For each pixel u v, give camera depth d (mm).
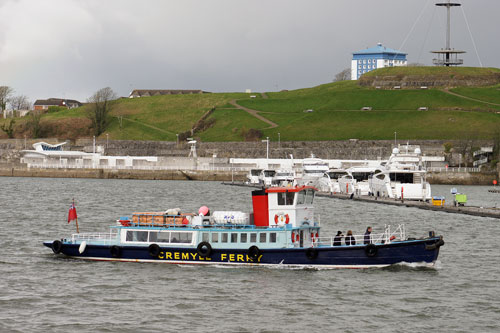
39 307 70938
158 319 67062
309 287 79500
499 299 75625
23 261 94125
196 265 89625
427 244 88125
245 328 64438
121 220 94000
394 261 88375
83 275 85250
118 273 86062
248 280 82438
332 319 67562
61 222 145500
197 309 70625
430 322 66812
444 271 89500
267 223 89875
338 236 92562
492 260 99875
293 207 88812
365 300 74500
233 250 88500
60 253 97938
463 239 122312
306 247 88188
